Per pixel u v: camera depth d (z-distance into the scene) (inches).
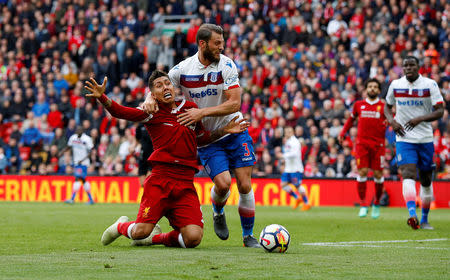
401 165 1283.2
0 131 2950.3
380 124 1633.9
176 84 871.1
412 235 1100.5
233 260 669.3
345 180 2394.2
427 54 2615.7
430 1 2874.0
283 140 2534.5
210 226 1304.1
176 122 802.8
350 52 2819.9
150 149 1521.9
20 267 609.9
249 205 867.4
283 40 2945.4
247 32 2999.5
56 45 3228.3
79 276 549.6
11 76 3105.3
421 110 1280.8
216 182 857.5
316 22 2935.5
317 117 2549.2
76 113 2886.3
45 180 2706.7
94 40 3213.6
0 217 1573.6
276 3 3058.6
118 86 3011.8
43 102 2970.0
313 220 1539.1
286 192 2349.9
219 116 826.8
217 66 847.7
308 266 624.7
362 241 972.6
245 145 871.1
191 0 3277.6
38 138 2824.8
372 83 1628.9
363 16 2913.4
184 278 540.7
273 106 2598.4
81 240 966.4
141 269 594.9
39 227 1250.6
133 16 3203.7
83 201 2652.6
